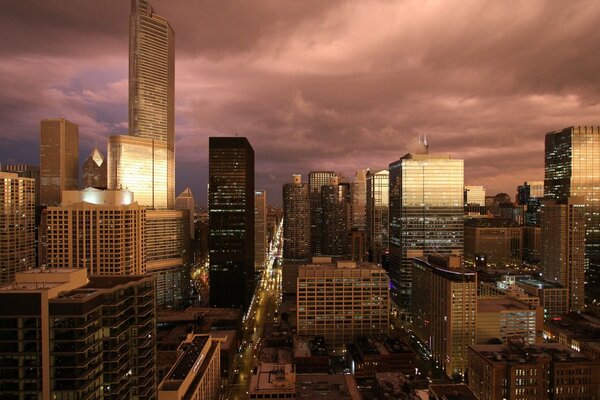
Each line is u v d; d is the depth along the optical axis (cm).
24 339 12038
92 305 12875
